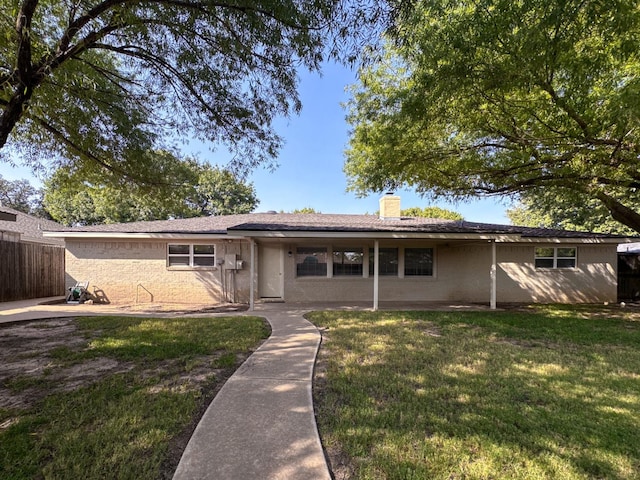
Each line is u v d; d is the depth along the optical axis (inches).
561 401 136.9
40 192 1366.9
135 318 308.5
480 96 245.0
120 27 187.2
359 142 382.0
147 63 222.7
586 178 285.4
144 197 353.4
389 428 112.7
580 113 236.5
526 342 233.9
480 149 321.4
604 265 482.0
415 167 319.3
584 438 108.9
